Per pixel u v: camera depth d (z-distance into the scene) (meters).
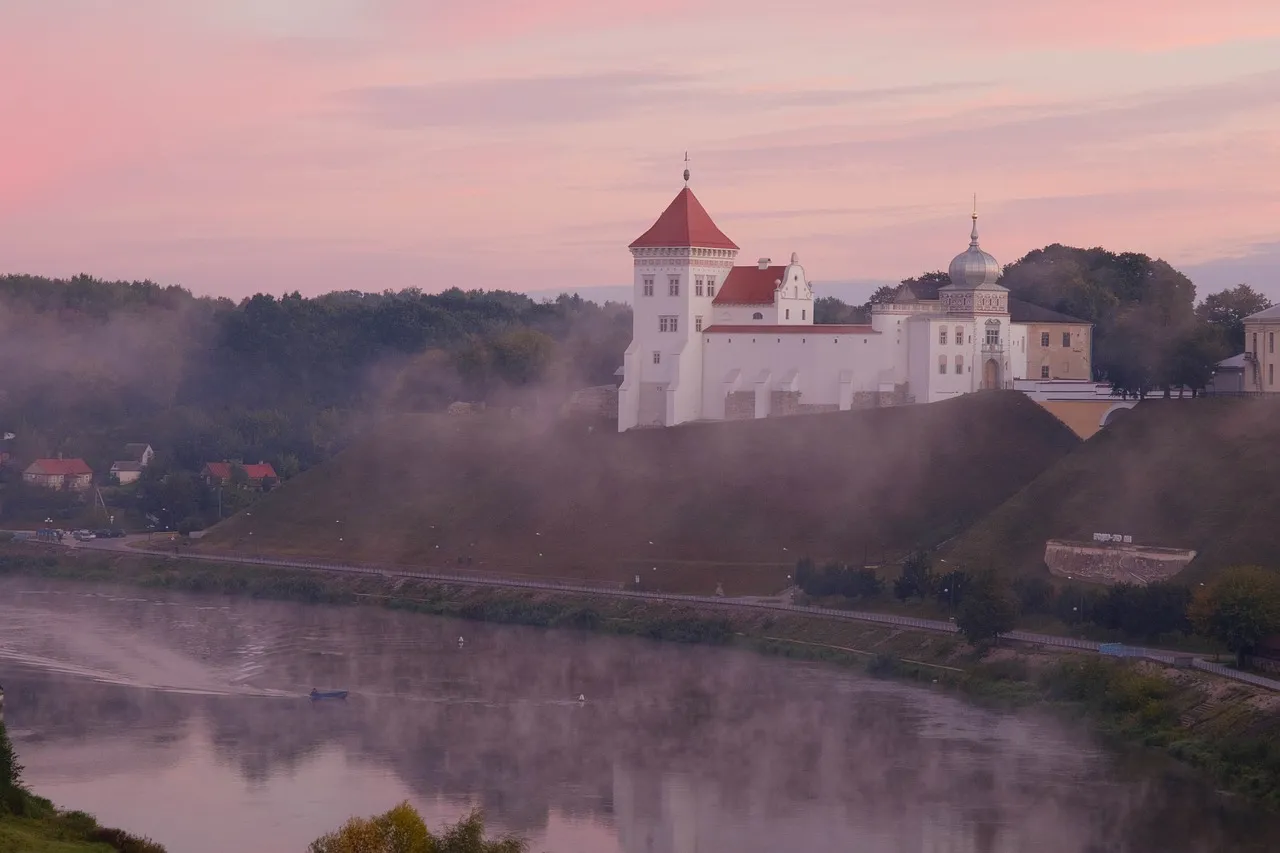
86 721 192.00
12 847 116.19
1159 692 180.62
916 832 150.75
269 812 156.25
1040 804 157.88
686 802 160.50
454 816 155.50
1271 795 155.88
